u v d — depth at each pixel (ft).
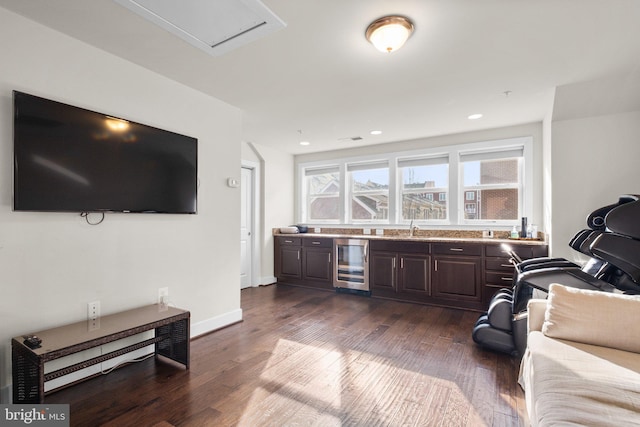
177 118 8.94
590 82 8.80
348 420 5.56
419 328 10.26
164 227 8.64
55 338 5.92
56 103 6.31
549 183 10.94
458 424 5.45
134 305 7.91
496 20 6.07
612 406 3.58
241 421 5.53
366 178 17.20
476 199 14.33
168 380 6.93
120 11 5.92
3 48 5.88
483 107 10.98
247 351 8.43
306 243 16.38
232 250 10.64
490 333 8.27
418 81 8.87
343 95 9.91
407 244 13.65
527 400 5.50
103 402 6.09
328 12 5.86
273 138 15.29
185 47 7.17
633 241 6.30
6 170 5.90
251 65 7.99
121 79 7.66
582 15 5.91
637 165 9.80
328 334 9.70
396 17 5.94
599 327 5.18
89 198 6.79
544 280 7.09
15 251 6.01
